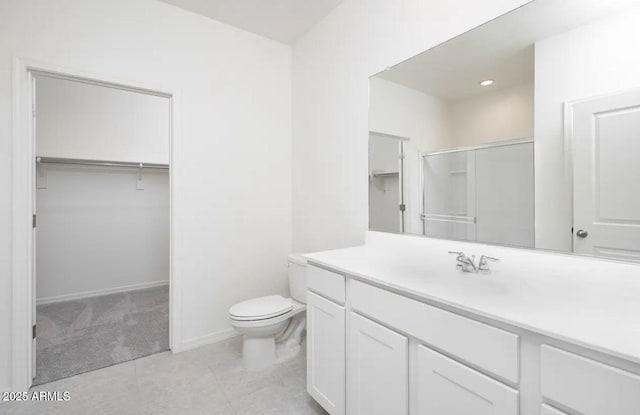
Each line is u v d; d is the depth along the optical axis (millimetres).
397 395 1086
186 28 2191
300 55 2580
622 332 698
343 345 1344
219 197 2346
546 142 1165
